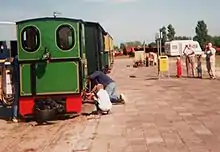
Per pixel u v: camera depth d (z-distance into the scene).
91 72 17.30
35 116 11.61
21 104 11.58
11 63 12.27
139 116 11.35
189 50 25.62
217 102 13.62
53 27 11.53
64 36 11.55
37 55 11.53
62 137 9.26
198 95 15.70
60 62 11.53
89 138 8.90
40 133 9.95
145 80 24.20
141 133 9.09
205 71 29.91
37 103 11.55
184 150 7.46
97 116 11.73
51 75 11.54
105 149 7.82
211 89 17.69
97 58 17.61
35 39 11.55
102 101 11.88
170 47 71.00
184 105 13.16
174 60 57.56
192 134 8.80
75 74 11.58
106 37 29.77
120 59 69.19
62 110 11.58
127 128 9.74
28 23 11.57
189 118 10.74
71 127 10.40
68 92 11.58
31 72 11.55
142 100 14.75
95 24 17.72
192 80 22.83
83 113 12.28
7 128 10.86
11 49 19.50
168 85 20.30
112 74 31.09
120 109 12.80
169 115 11.31
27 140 9.23
